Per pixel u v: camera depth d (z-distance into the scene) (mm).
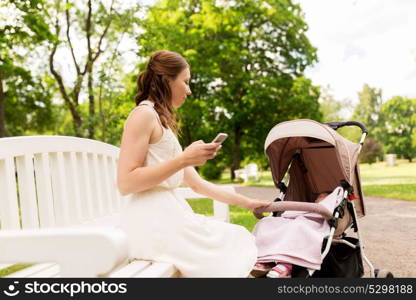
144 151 1931
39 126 24297
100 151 3090
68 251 1070
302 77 23953
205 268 1920
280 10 23516
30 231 1105
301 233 2604
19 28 10773
